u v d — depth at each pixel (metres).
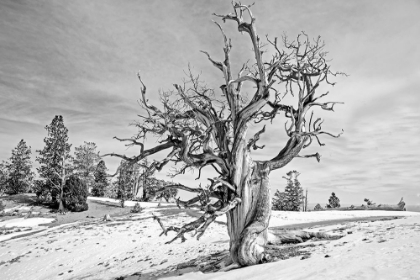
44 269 24.56
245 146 16.81
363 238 17.30
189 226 15.38
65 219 50.03
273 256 15.66
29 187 81.12
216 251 21.72
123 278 18.34
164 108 17.59
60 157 63.41
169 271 17.86
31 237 36.19
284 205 82.00
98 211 55.59
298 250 16.39
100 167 80.69
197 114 17.61
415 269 9.24
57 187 59.88
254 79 16.02
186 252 23.31
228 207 15.63
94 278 19.95
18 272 24.34
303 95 17.84
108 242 30.86
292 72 18.56
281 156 17.28
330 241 17.86
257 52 15.79
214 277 13.77
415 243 13.47
